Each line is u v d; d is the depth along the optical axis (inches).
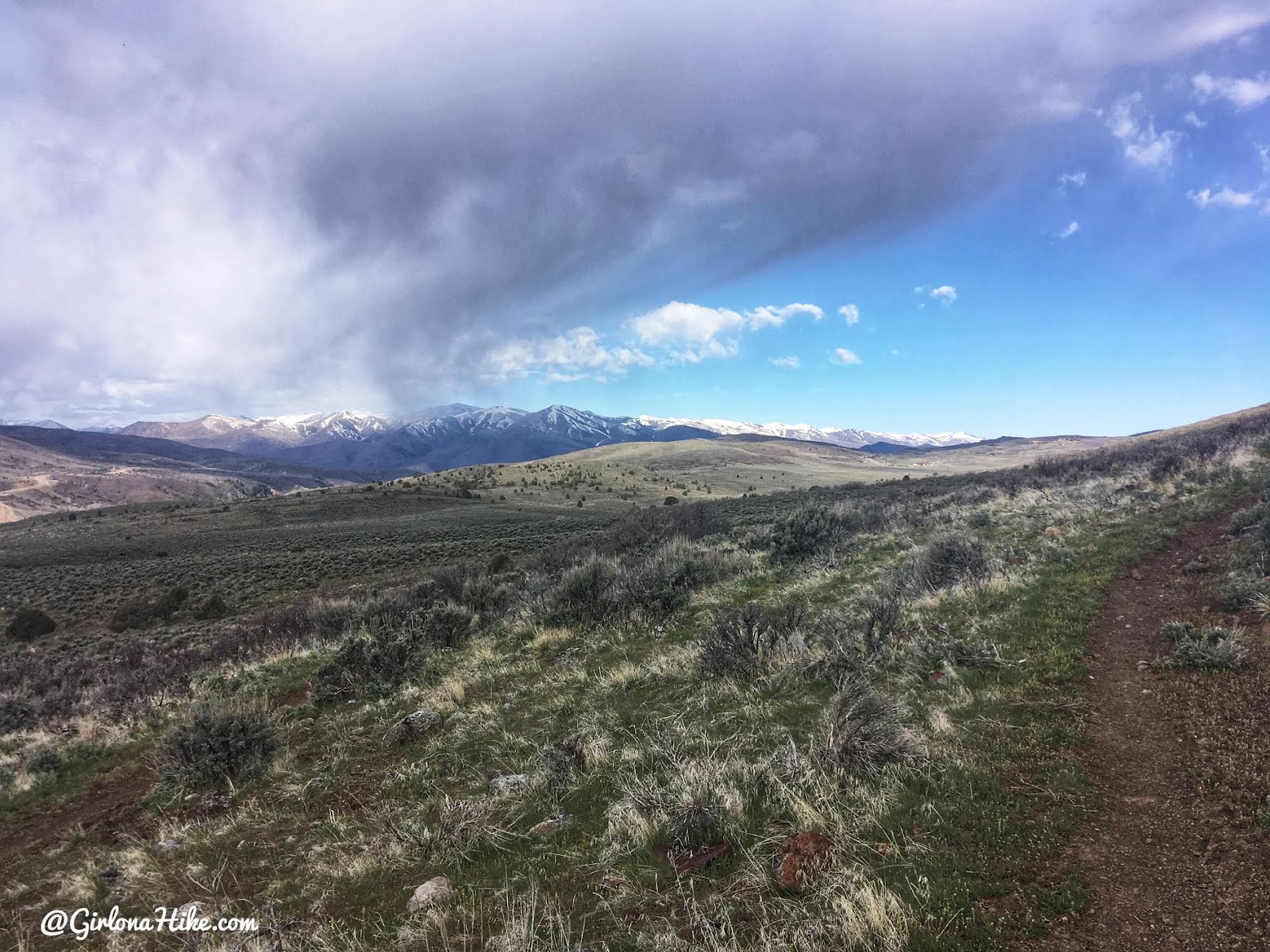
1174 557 446.3
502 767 289.9
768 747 252.2
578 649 474.6
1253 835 164.4
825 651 343.9
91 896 226.5
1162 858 163.0
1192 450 970.1
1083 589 399.5
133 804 320.5
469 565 1129.4
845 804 201.2
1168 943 136.0
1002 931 143.9
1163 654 289.4
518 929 160.7
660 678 367.2
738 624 373.1
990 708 260.8
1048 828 179.6
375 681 461.7
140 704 508.7
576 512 4340.6
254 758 331.0
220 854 246.1
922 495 1413.6
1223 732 215.5
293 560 2041.1
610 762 266.2
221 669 631.2
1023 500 818.8
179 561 2343.8
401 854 221.1
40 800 348.8
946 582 464.1
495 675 451.5
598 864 193.2
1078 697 262.4
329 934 177.5
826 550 682.8
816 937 146.3
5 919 221.9
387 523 3644.2
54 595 1777.8
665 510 1539.1
